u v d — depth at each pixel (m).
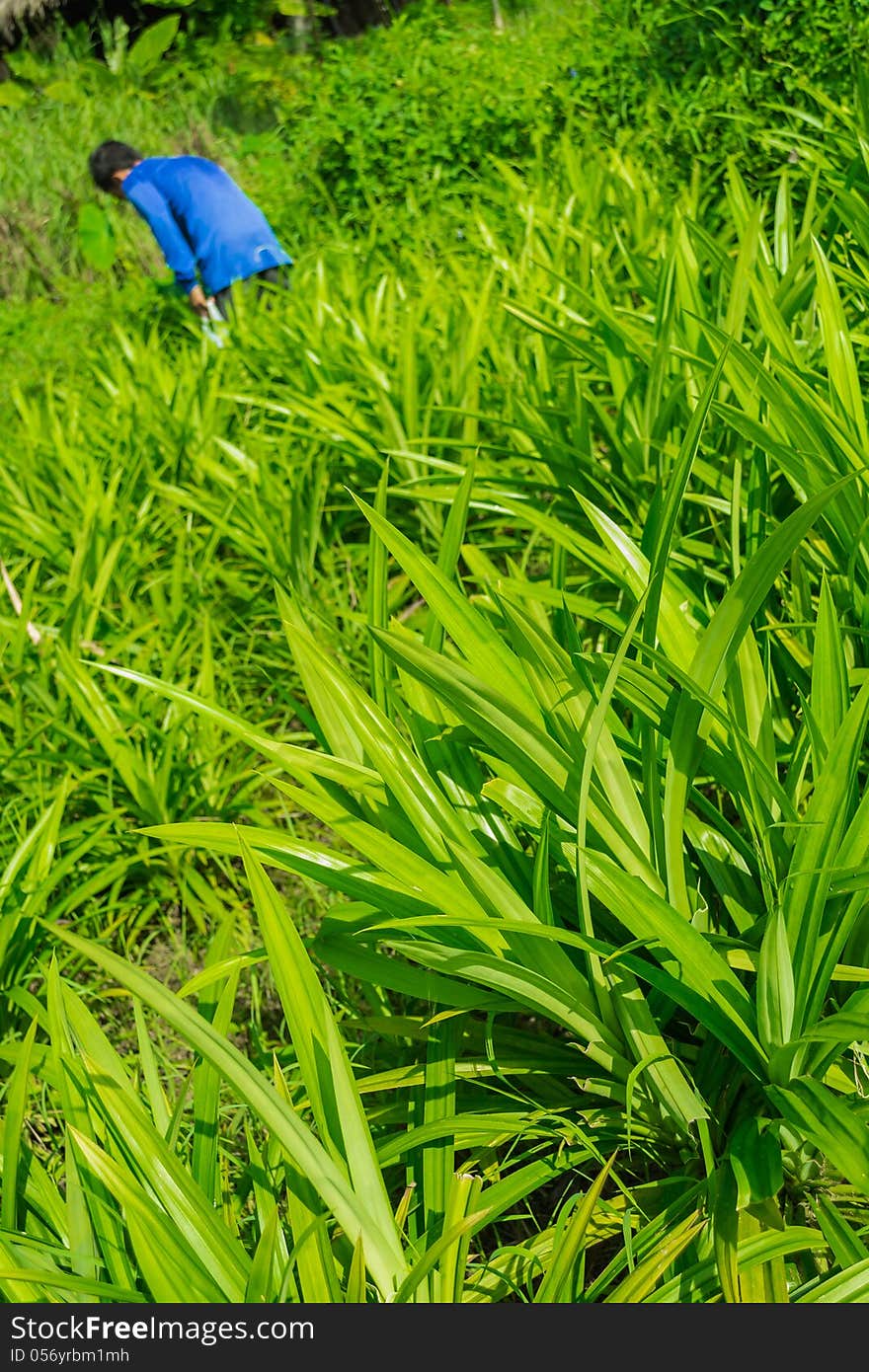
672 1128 1.58
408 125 6.46
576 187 4.71
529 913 1.57
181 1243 1.26
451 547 1.78
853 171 3.13
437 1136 1.48
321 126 6.75
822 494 1.28
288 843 1.61
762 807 1.54
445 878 1.56
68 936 1.34
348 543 3.83
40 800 2.49
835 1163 1.25
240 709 2.98
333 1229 1.54
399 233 5.91
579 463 2.89
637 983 1.61
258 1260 1.23
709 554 2.41
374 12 12.18
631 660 1.50
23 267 7.83
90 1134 1.40
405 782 1.63
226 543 3.85
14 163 8.52
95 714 2.53
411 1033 1.74
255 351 4.49
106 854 2.58
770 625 1.95
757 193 4.62
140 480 3.84
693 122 4.93
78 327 6.41
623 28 5.75
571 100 5.78
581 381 3.02
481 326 3.48
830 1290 1.25
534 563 3.35
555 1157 1.52
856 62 3.58
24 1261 1.32
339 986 2.08
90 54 11.37
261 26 11.35
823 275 2.17
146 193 6.10
